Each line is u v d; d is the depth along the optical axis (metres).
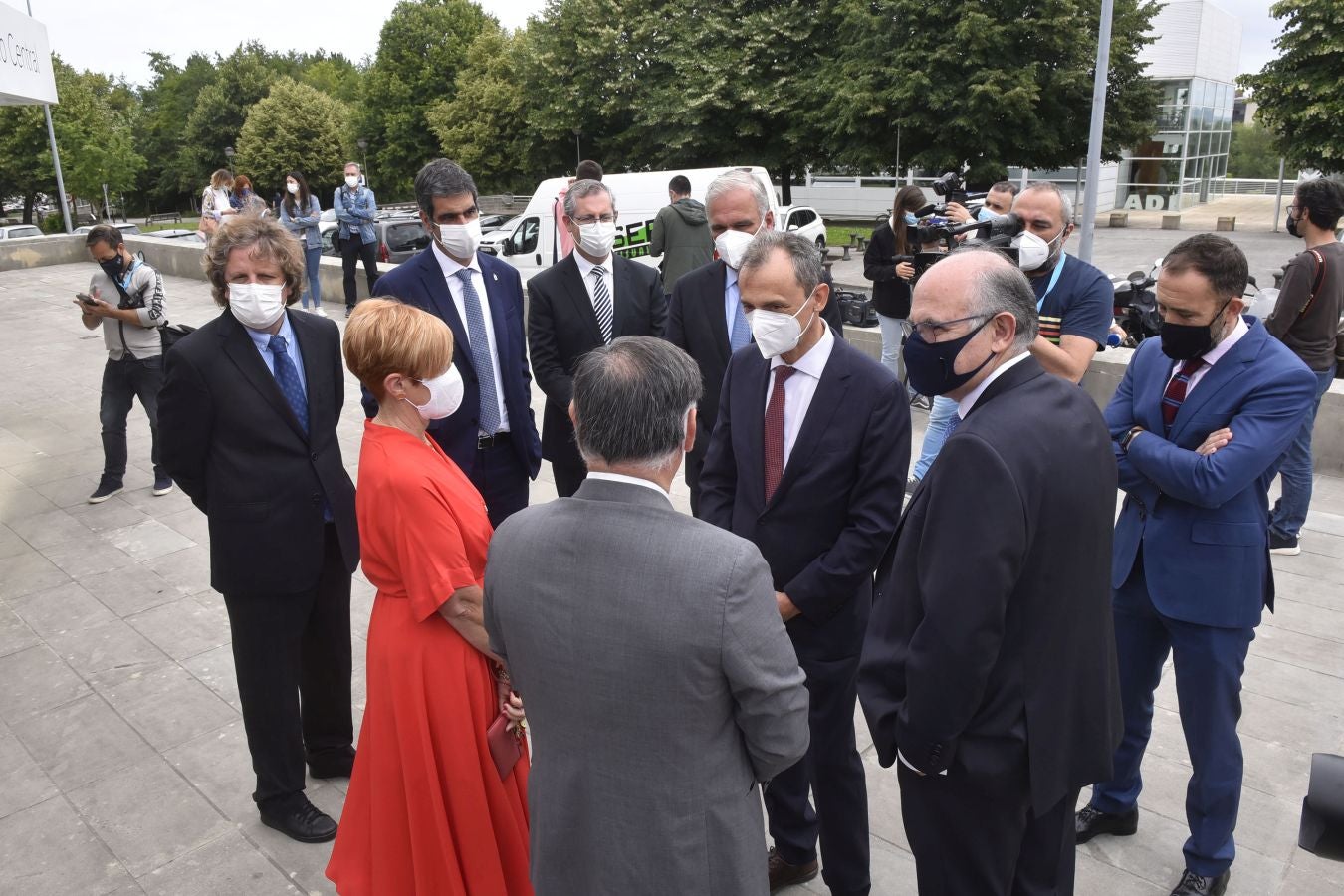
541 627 1.49
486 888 2.04
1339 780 1.10
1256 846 2.64
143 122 72.00
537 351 3.65
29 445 6.73
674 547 1.41
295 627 2.69
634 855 1.48
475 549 2.02
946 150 24.41
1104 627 1.74
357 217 11.06
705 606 1.38
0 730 3.33
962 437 1.60
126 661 3.80
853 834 2.34
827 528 2.27
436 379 2.08
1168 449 2.25
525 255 12.95
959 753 1.68
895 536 1.95
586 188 3.49
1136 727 2.58
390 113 48.91
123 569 4.68
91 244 5.23
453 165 3.19
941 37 23.88
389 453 2.00
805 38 28.27
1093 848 2.67
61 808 2.90
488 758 2.02
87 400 7.91
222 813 2.88
